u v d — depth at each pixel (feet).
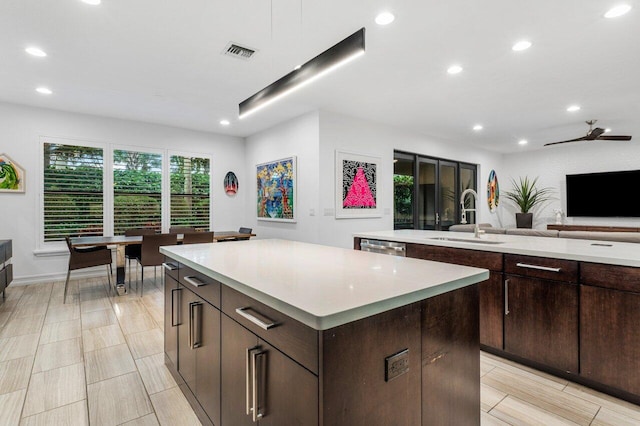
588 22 8.23
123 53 9.96
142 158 17.78
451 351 4.18
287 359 3.30
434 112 15.88
